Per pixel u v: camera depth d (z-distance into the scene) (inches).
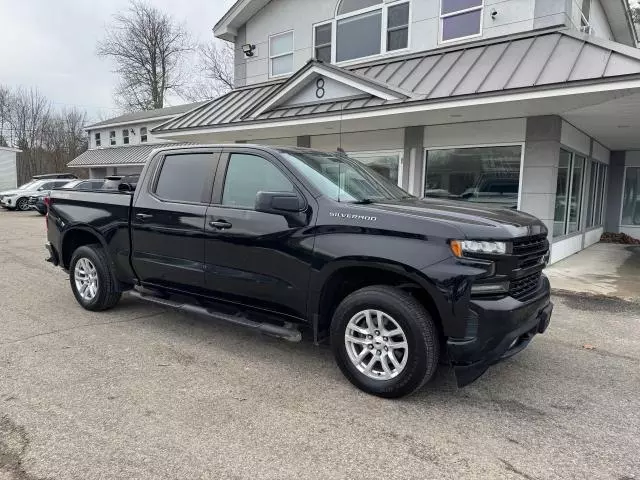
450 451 114.2
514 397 144.6
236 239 164.1
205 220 173.0
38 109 1898.4
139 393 140.6
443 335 139.1
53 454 109.0
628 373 165.6
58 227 231.1
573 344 195.5
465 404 139.2
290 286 153.8
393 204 154.8
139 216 194.7
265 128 420.2
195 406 133.6
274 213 154.8
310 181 155.7
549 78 280.5
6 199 974.4
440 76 342.0
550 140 335.9
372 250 137.4
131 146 1278.3
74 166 1318.9
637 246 519.2
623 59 269.0
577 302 266.2
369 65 423.8
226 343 185.8
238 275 165.2
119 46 1724.9
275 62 526.6
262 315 166.9
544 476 104.9
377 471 105.7
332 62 468.8
